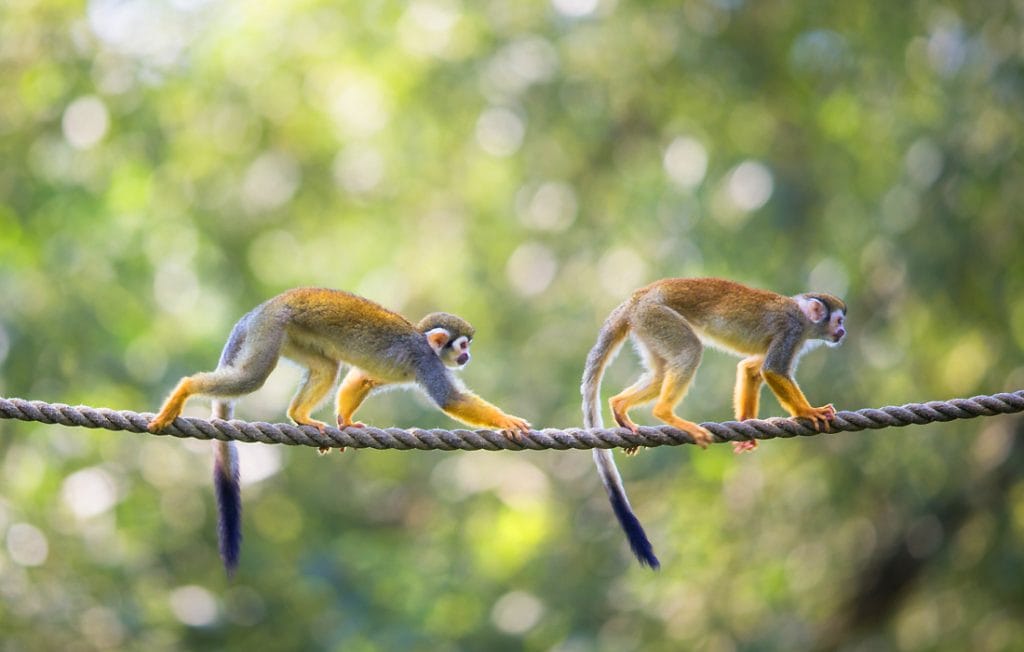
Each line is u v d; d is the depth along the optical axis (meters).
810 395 26.59
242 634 27.69
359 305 13.93
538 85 33.41
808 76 29.80
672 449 27.81
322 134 35.34
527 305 34.84
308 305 13.71
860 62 28.45
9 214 28.22
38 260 27.73
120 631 25.28
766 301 14.19
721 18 30.47
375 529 36.62
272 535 32.78
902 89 27.67
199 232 33.47
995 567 24.83
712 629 27.17
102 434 27.95
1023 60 24.72
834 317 14.20
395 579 31.61
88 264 28.70
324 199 35.75
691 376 13.71
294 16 34.72
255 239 34.91
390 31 34.75
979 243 25.06
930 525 26.62
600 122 33.38
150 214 31.98
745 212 29.80
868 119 28.27
